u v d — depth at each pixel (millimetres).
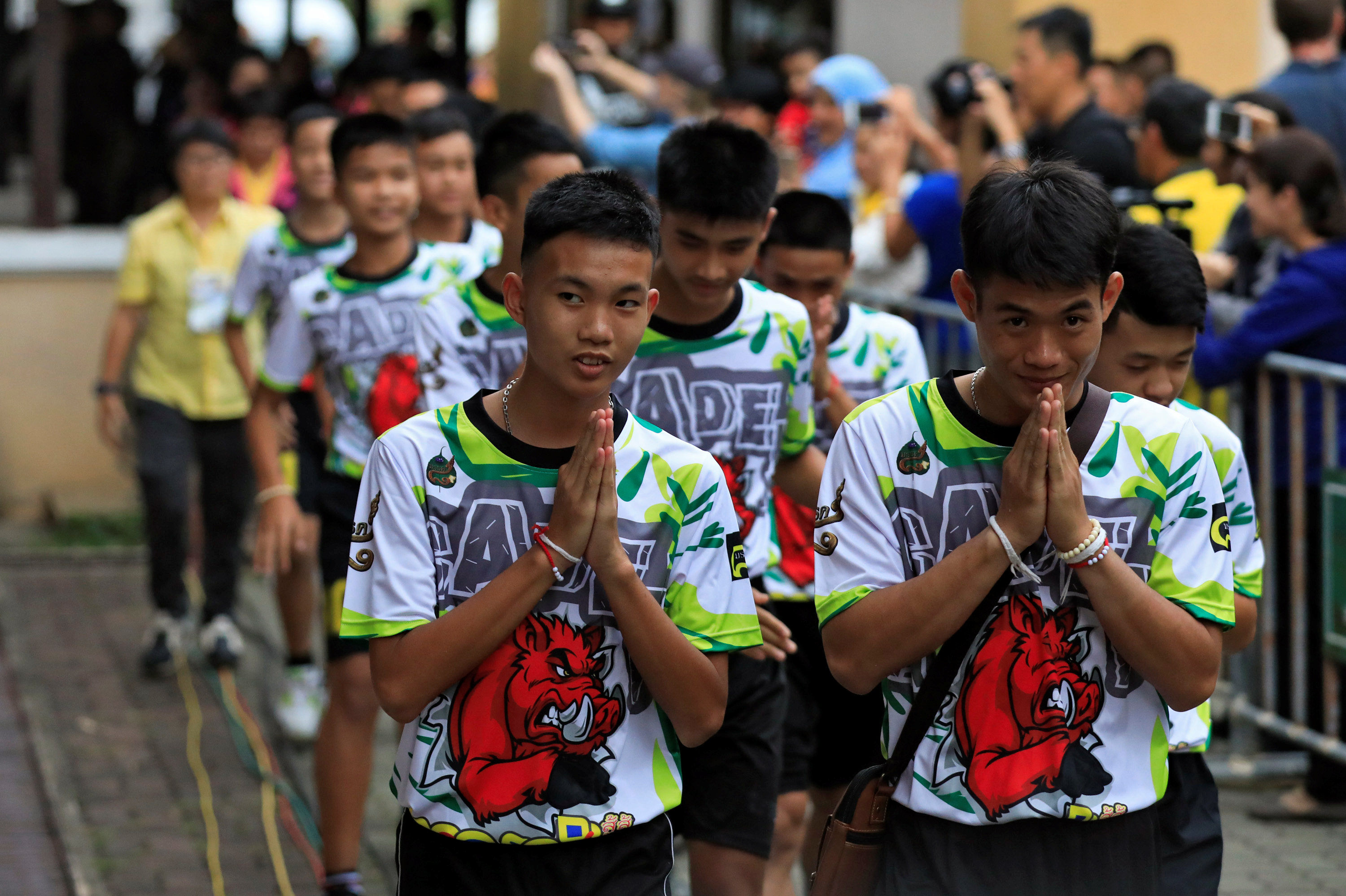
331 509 5578
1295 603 5996
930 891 2980
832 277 4734
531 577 2889
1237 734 6316
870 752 4793
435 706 2998
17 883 5520
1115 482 2939
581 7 14305
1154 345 3496
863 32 12297
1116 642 2867
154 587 7941
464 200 6117
